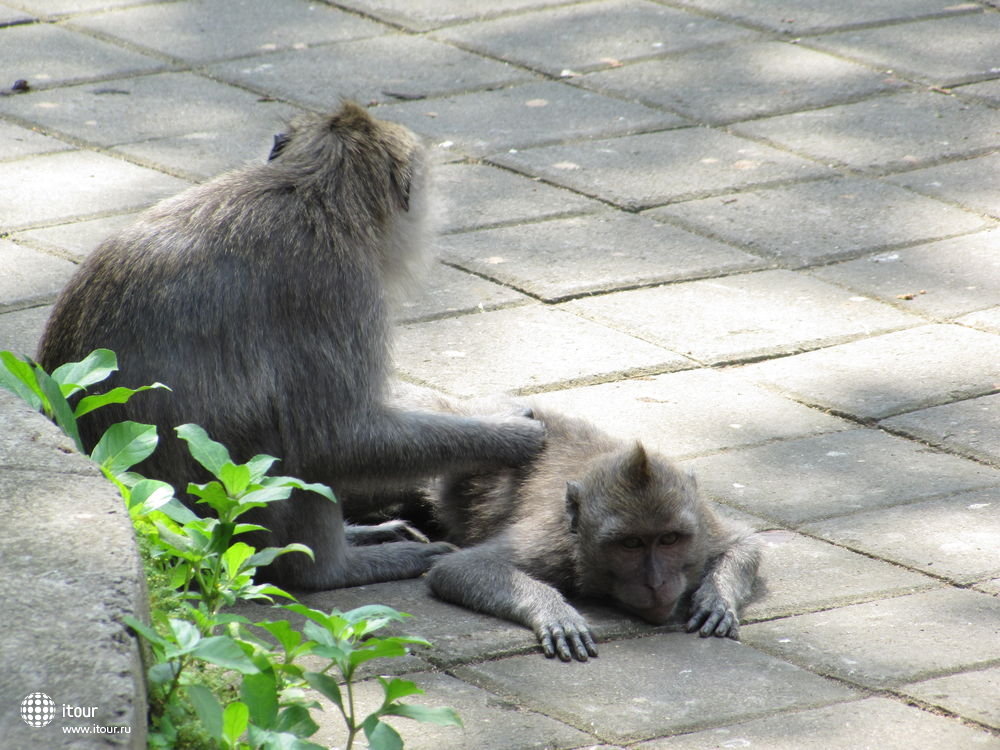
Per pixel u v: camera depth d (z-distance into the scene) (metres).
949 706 8.06
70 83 19.22
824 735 7.76
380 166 10.16
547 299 14.10
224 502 7.17
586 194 16.41
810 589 9.55
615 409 12.13
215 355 9.38
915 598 9.39
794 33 21.22
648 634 9.19
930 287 14.34
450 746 7.60
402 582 10.17
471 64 20.16
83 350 9.48
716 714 8.00
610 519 9.31
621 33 21.25
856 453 11.47
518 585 9.40
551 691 8.29
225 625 8.41
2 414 7.81
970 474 11.11
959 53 20.48
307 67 19.95
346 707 7.95
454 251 15.06
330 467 9.72
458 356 13.00
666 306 13.98
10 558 6.50
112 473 7.52
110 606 6.21
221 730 6.11
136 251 9.55
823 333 13.48
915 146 17.61
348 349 9.62
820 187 16.56
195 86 19.22
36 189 16.08
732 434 11.76
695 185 16.62
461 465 10.20
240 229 9.54
